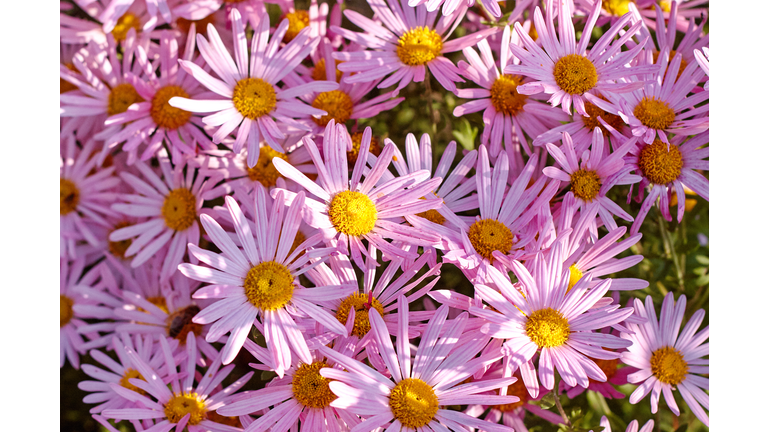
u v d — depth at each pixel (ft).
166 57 2.10
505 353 1.77
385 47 2.05
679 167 1.95
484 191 1.93
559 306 1.82
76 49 2.24
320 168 1.85
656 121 1.94
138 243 2.15
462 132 2.15
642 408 2.15
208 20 2.20
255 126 1.98
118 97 2.18
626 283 1.93
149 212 2.15
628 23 2.02
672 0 2.09
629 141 1.89
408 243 1.87
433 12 2.05
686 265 2.15
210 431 1.96
